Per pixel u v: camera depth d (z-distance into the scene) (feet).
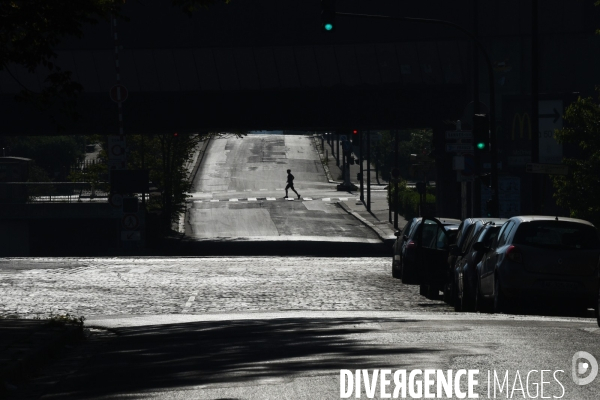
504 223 113.09
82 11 111.55
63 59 286.87
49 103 113.39
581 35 281.95
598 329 78.74
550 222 104.73
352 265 216.95
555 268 102.27
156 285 166.09
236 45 286.25
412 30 283.79
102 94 291.38
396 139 392.47
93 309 130.52
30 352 69.87
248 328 91.91
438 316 100.17
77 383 59.62
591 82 282.36
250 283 169.89
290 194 509.76
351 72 288.92
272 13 284.61
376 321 92.53
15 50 110.93
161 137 354.33
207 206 440.45
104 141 386.93
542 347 65.87
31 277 182.19
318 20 283.79
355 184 588.09
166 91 292.20
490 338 71.77
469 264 119.14
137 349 77.87
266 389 52.65
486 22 281.95
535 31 179.11
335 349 68.69
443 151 301.84
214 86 291.58
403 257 156.87
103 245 335.88
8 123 295.89
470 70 286.05
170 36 285.84
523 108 274.98
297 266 212.64
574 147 262.06
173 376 59.88
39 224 332.60
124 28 285.43
